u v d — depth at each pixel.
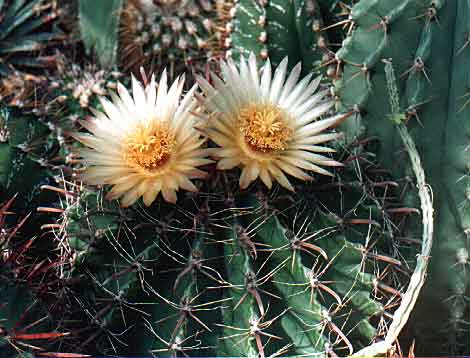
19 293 0.34
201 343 0.35
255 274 0.35
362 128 0.40
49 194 0.42
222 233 0.36
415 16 0.39
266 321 0.35
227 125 0.36
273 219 0.35
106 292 0.36
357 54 0.39
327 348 0.35
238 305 0.35
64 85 0.48
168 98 0.37
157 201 0.36
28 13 0.53
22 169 0.42
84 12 0.49
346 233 0.37
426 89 0.39
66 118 0.45
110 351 0.36
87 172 0.36
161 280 0.36
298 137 0.37
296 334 0.35
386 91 0.40
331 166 0.38
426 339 0.42
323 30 0.43
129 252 0.36
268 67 0.38
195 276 0.35
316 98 0.38
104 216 0.36
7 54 0.53
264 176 0.36
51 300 0.37
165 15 0.47
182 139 0.36
